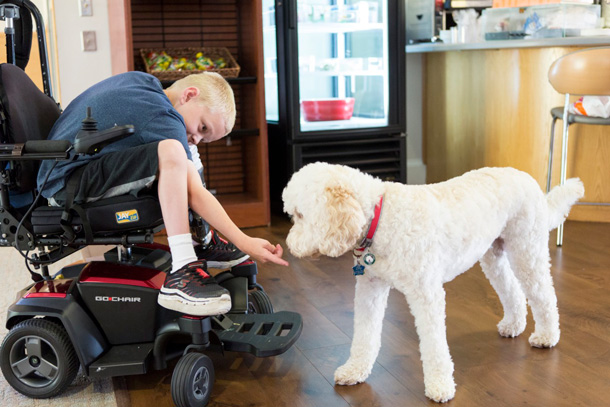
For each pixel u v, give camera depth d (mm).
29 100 1873
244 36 3625
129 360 1691
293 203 1528
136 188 1667
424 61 4391
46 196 1762
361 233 1538
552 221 1921
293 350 2012
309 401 1698
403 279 1585
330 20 3729
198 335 1652
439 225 1580
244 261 2133
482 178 1755
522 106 3646
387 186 1600
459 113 4117
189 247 1688
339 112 3814
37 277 1842
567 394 1694
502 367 1854
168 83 3287
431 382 1656
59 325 1708
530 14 3807
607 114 2977
